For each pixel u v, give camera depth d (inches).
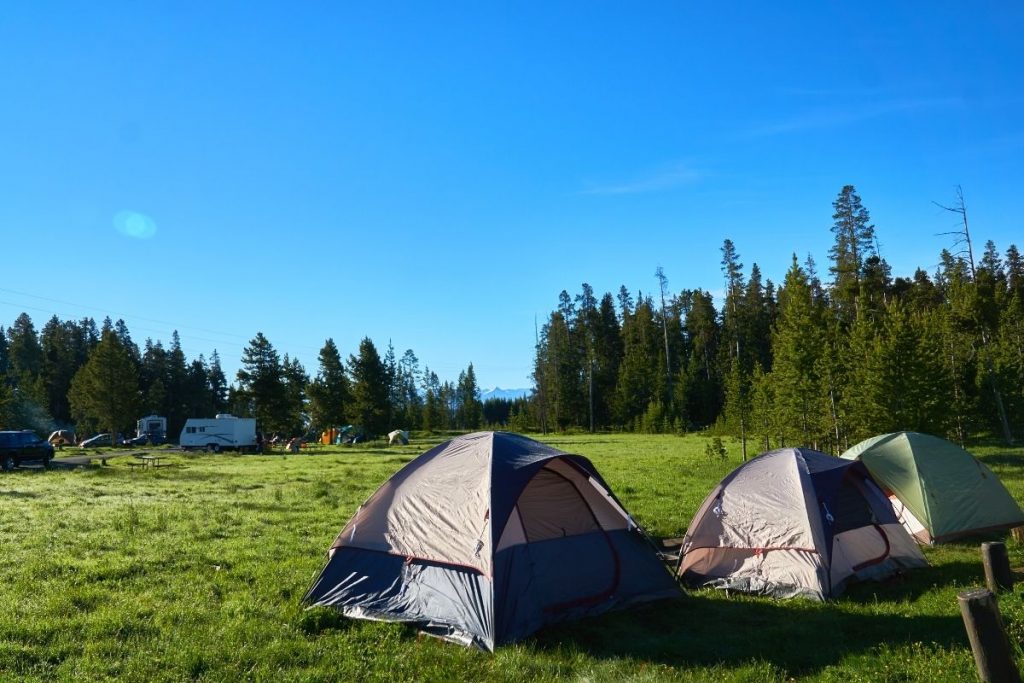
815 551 355.6
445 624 296.4
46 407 3346.5
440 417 4471.0
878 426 1129.4
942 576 386.6
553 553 326.0
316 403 3115.2
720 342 3892.7
